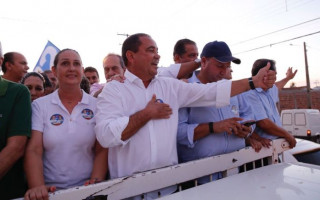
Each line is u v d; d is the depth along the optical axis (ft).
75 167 6.48
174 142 6.72
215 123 7.04
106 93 6.38
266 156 7.47
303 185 4.48
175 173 5.57
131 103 6.51
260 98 9.58
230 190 4.45
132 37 6.70
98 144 6.70
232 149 7.72
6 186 6.16
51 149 6.38
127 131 5.80
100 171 6.46
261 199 4.03
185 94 7.06
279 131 8.11
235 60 7.69
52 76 14.84
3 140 5.90
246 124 7.45
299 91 100.07
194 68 9.29
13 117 5.90
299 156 12.56
